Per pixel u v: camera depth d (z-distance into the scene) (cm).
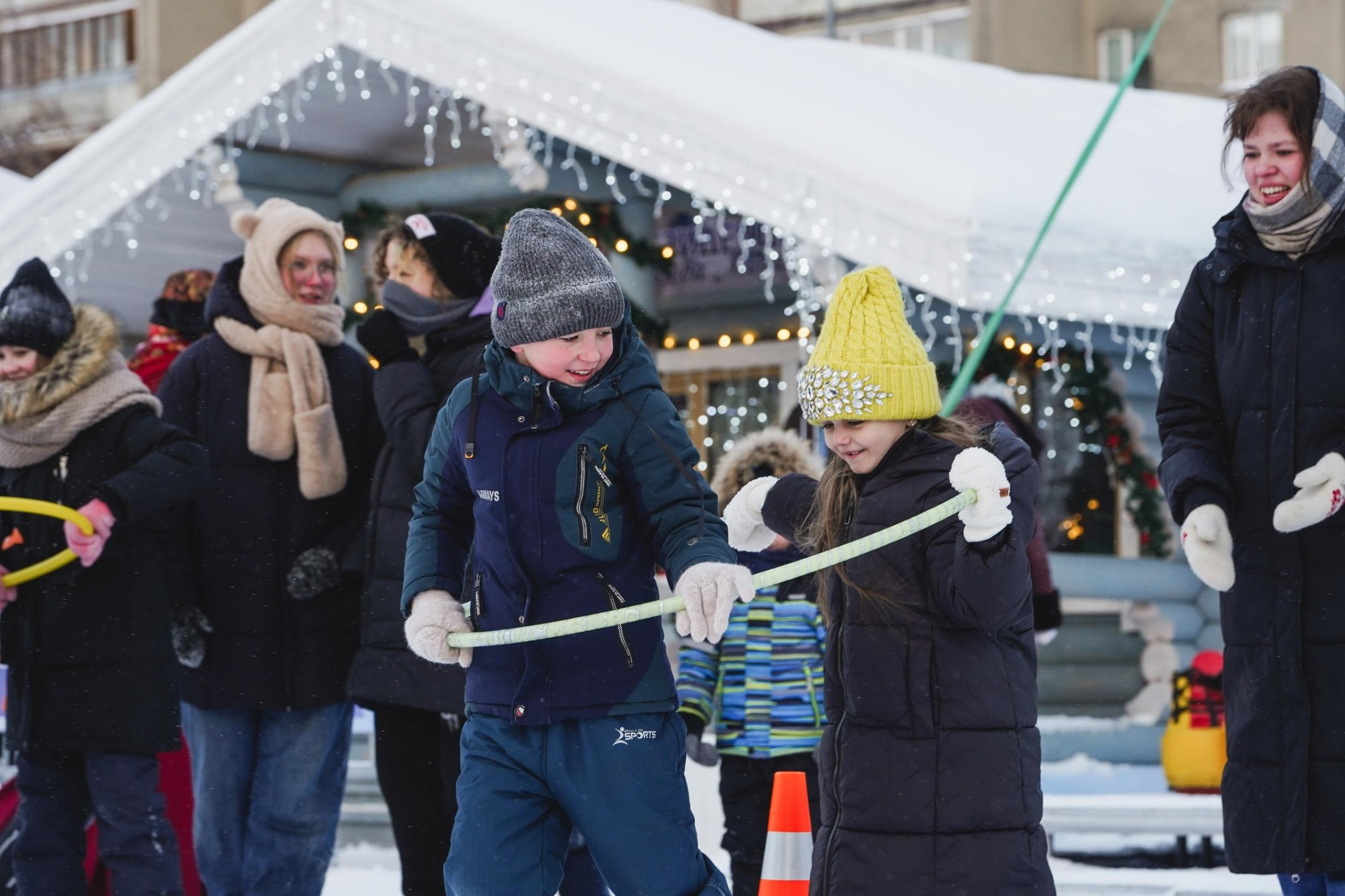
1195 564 635
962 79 2000
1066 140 1603
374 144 1712
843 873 578
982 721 573
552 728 570
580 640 568
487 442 582
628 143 1353
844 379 589
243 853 881
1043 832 583
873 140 1272
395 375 818
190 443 832
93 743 798
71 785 820
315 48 1484
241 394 879
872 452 595
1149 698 1356
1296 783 634
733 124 1305
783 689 827
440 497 612
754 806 834
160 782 924
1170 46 4072
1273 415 650
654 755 571
